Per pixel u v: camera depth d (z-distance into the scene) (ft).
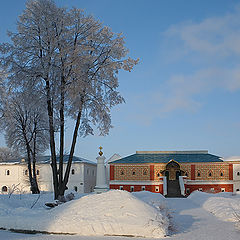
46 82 66.13
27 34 66.44
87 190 196.65
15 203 56.39
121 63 68.85
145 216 38.04
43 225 38.78
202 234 37.68
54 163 66.85
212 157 181.06
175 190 166.20
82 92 65.05
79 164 191.72
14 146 109.81
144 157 184.55
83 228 37.47
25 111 105.40
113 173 180.14
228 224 45.57
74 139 68.64
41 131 109.09
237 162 173.17
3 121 98.12
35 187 110.93
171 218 46.19
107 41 69.15
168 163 174.81
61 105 65.98
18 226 39.32
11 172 195.00
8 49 66.80
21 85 66.54
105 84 70.74
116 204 40.88
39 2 66.44
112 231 36.65
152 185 176.14
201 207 72.84
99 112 70.28
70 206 43.47
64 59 64.80
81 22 68.64
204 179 174.91
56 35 65.98
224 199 72.13
